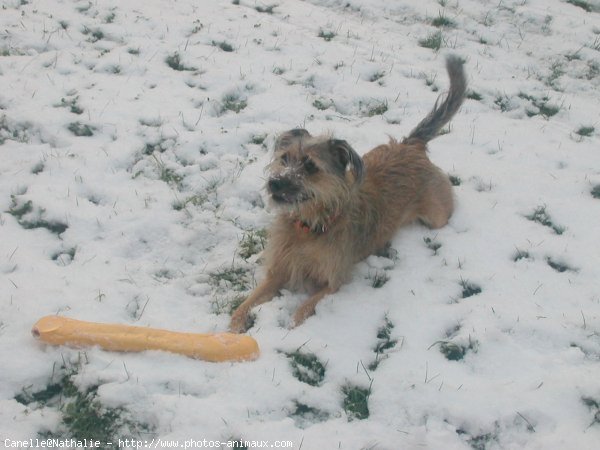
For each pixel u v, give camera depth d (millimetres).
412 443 1883
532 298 2254
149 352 2008
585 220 2521
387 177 2406
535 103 3102
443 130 2910
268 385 1975
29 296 2152
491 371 2057
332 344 2105
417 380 2010
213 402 1924
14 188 2514
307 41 3406
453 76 2572
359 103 3021
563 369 2049
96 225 2408
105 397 1911
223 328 2158
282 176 2160
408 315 2199
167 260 2354
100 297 2172
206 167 2666
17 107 2820
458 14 3840
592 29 3736
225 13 3645
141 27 3391
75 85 2980
